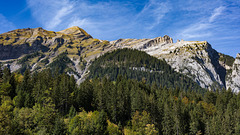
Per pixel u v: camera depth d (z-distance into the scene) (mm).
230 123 91688
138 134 79375
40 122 61875
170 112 92312
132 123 87375
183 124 90438
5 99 77500
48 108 68375
